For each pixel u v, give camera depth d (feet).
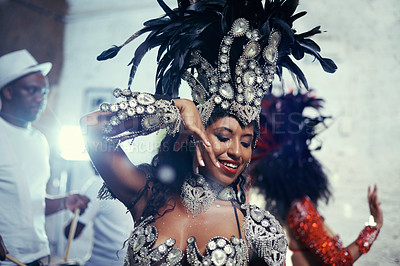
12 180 8.15
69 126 17.89
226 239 4.06
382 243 16.12
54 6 20.72
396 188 17.88
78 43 21.04
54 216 14.79
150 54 19.65
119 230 7.73
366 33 18.97
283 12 4.63
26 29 20.36
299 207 6.78
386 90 18.76
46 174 8.88
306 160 7.10
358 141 18.65
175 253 4.05
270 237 4.20
